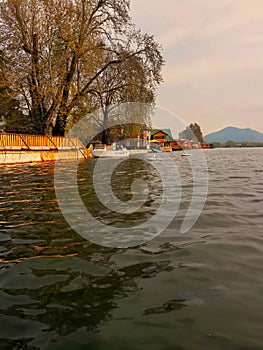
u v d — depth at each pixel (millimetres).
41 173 12492
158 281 2539
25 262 3014
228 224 4395
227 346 1688
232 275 2643
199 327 1870
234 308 2090
